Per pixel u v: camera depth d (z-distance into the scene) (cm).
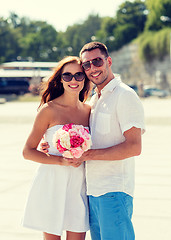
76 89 347
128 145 306
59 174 339
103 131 322
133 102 309
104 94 325
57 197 339
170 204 571
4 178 738
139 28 6178
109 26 7869
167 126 1520
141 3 7531
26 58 10075
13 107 2691
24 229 490
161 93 4231
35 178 345
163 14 5625
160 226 492
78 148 308
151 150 1003
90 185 326
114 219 317
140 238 456
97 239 348
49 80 360
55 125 343
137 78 5256
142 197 607
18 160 909
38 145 382
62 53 10219
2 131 1460
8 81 4816
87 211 344
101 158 313
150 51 4966
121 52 5519
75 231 339
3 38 9950
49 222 337
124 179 319
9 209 561
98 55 325
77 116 352
